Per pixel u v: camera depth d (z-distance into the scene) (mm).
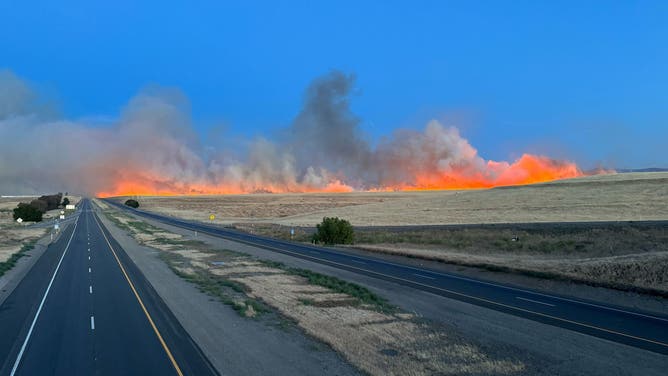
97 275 32500
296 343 15750
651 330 17359
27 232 76875
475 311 20969
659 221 51875
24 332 17141
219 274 33000
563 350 15125
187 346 15289
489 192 118188
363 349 15039
